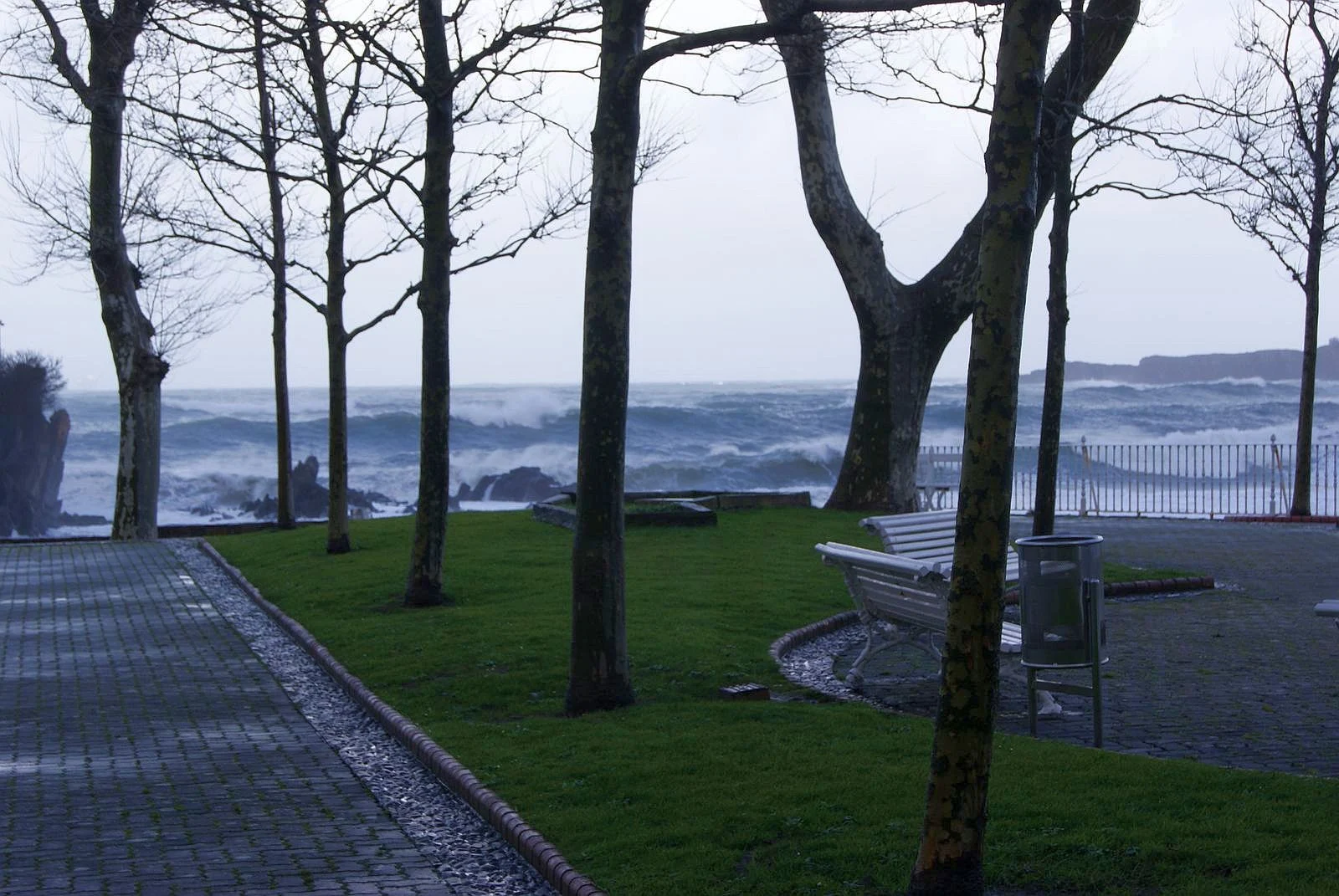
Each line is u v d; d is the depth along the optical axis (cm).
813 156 2292
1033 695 816
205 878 611
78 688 1100
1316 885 493
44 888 596
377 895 588
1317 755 764
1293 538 2148
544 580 1522
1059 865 541
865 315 2316
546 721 891
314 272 1881
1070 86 1068
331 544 1905
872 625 1021
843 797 655
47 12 1912
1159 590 1526
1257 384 8175
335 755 861
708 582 1470
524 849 635
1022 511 3014
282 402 2558
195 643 1327
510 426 6150
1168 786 643
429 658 1118
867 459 2320
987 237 507
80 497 5281
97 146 2628
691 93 1031
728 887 548
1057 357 1360
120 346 2697
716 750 768
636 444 6006
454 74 1295
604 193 907
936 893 502
